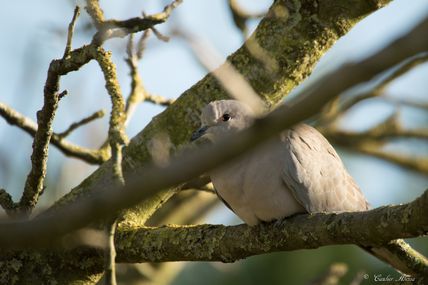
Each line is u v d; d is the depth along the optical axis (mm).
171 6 9008
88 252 9898
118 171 7219
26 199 9547
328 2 10125
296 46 10156
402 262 8906
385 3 10086
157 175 4953
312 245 8391
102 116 11578
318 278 12164
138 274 15008
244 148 4723
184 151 10250
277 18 10266
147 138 10289
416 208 7191
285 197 10492
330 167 11242
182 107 10484
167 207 15375
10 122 11180
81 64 8914
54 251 10031
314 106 4523
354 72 4398
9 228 5539
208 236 9109
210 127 10625
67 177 13820
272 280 16125
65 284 9992
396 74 12672
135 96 11930
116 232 9711
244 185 10375
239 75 9688
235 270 16391
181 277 17312
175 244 9219
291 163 10531
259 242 8758
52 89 9109
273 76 10156
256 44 10195
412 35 4273
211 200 15516
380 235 7586
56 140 11508
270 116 4684
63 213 5484
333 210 11133
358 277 12531
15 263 10016
